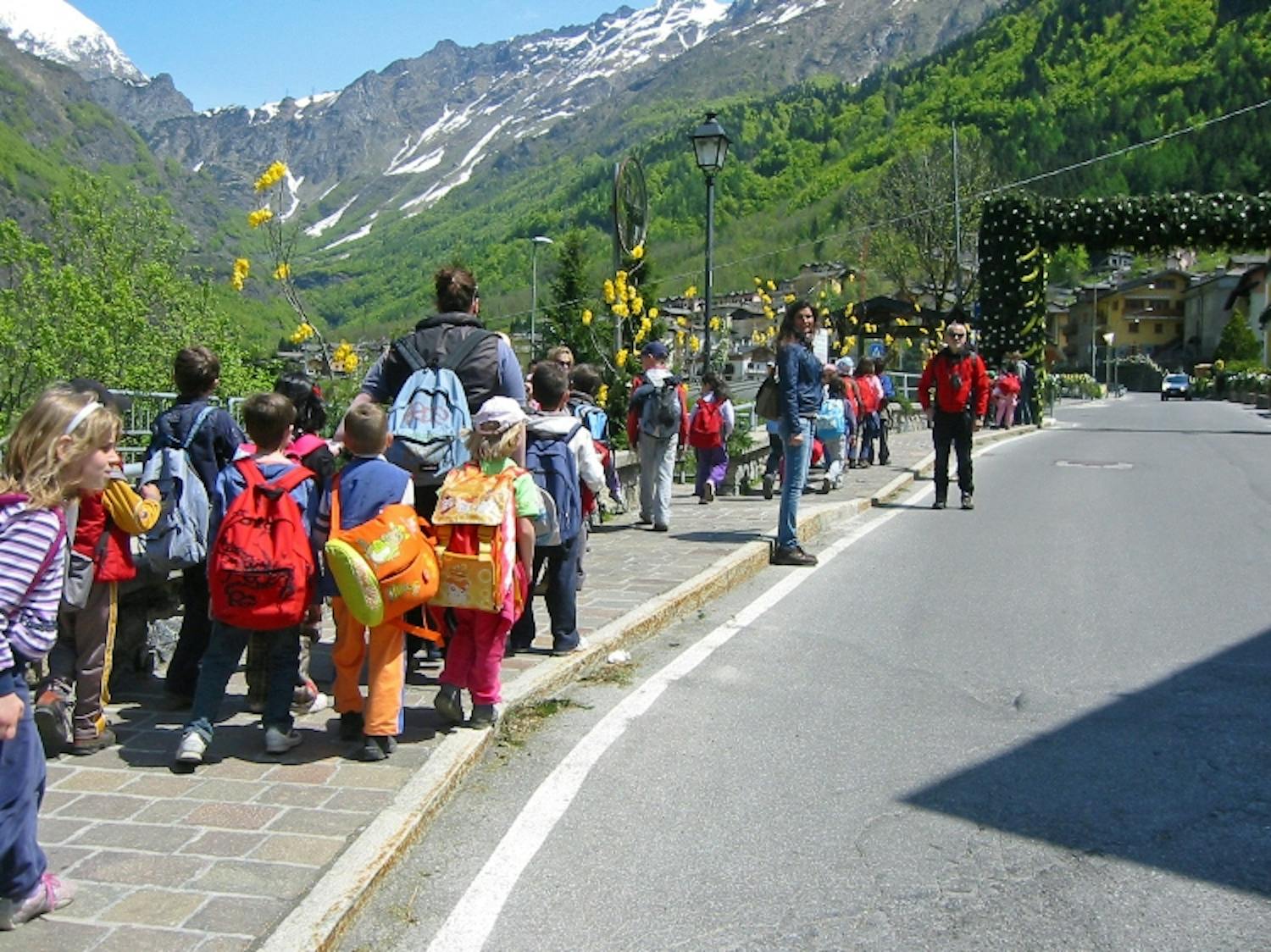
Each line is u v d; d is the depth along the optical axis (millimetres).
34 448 3314
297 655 5012
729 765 5098
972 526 12008
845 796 4746
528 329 50625
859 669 6621
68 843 3988
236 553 4691
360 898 3670
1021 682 6367
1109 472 17969
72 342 23500
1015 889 3938
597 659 6586
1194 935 3637
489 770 5035
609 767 5055
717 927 3676
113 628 5016
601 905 3820
